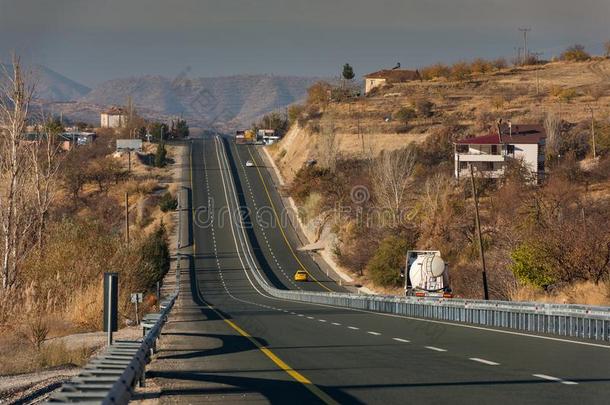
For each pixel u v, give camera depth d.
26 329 70.62
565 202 159.62
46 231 100.94
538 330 59.59
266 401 28.09
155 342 46.62
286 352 45.62
